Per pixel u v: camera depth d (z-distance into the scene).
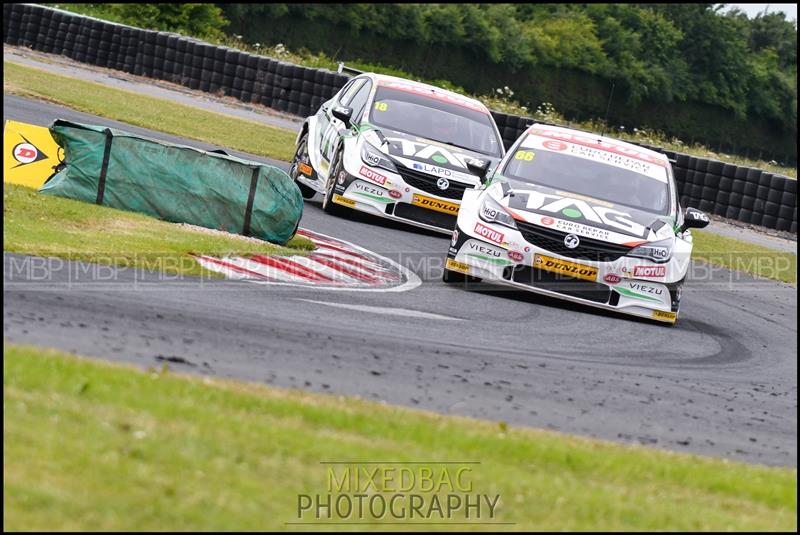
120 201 39.16
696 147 113.31
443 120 51.94
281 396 20.41
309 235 43.09
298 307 29.52
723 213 82.56
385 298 33.34
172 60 108.69
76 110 72.75
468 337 29.83
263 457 17.02
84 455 15.67
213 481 15.77
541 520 16.61
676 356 32.41
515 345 29.98
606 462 19.92
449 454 18.92
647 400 26.34
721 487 19.86
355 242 43.69
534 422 22.61
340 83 101.94
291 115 102.94
